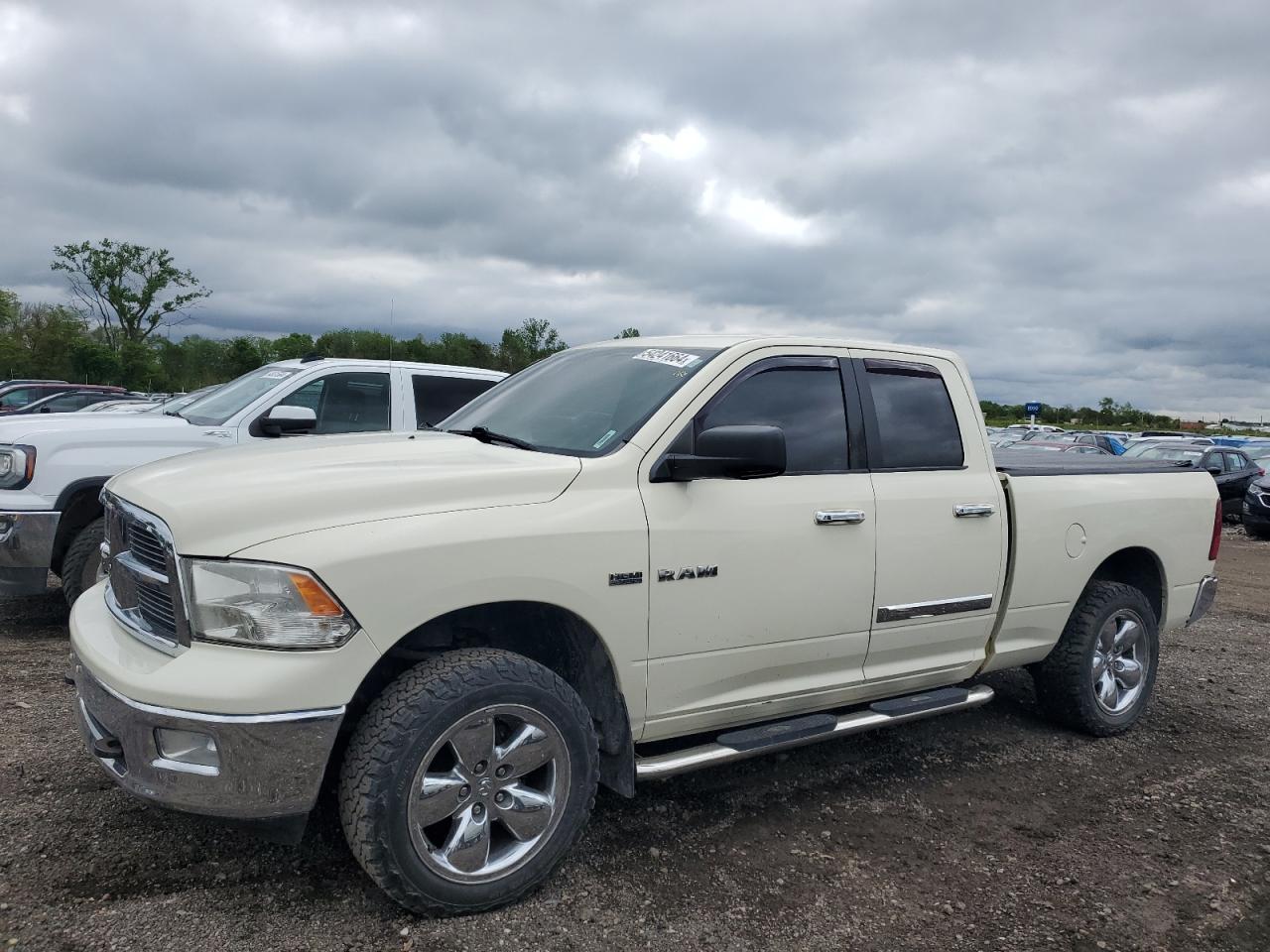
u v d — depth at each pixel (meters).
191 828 3.43
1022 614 4.57
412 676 2.90
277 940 2.79
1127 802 4.22
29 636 6.05
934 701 4.24
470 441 3.69
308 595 2.67
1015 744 4.95
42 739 4.23
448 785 2.88
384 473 3.04
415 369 7.91
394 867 2.77
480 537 2.95
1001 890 3.37
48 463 5.93
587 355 4.35
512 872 3.00
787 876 3.39
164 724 2.64
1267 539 16.94
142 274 59.94
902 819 3.94
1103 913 3.23
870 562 3.91
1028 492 4.55
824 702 3.98
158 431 6.42
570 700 3.11
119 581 3.18
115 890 3.01
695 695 3.53
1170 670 6.63
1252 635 8.08
